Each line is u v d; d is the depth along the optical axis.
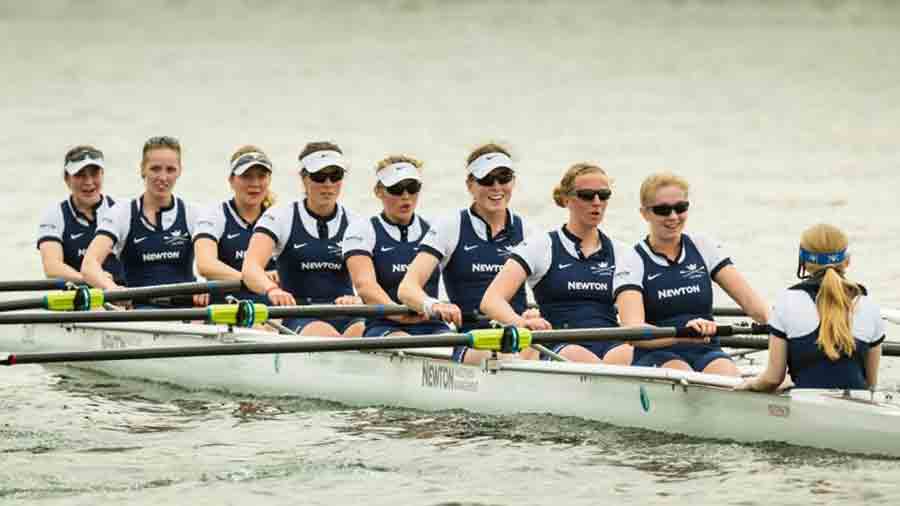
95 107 184.88
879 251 85.62
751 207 104.19
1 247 91.06
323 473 43.94
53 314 51.78
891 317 53.06
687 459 44.16
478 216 53.62
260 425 51.25
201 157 136.00
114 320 52.03
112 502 40.97
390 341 47.88
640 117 168.88
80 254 67.31
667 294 48.19
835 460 42.56
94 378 61.28
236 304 51.56
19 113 178.00
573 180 50.44
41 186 117.50
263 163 60.50
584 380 48.94
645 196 47.66
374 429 50.16
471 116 173.25
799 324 42.09
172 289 56.03
